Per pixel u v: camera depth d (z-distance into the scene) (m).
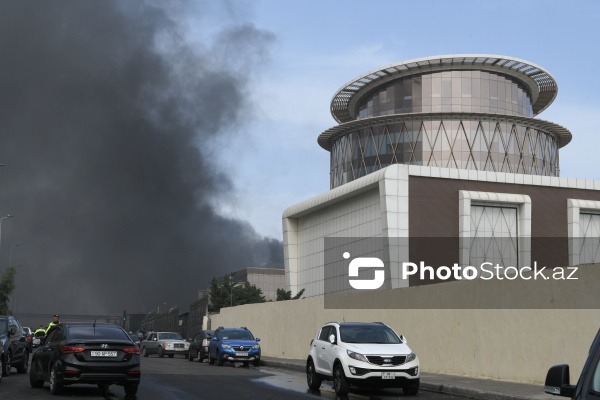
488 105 94.94
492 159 91.62
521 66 96.75
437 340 27.53
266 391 20.31
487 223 68.19
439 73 95.25
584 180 72.44
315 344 21.72
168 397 18.06
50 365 18.17
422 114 91.69
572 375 20.50
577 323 20.53
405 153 92.06
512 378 23.08
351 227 74.25
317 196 79.56
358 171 95.62
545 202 70.69
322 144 105.12
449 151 91.25
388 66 95.50
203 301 88.12
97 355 17.36
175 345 50.25
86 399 17.05
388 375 19.25
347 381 19.20
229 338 37.59
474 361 25.12
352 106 104.38
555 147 98.81
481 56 94.12
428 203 66.44
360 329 20.77
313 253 82.44
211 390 20.34
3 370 23.78
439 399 18.72
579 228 71.12
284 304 45.97
